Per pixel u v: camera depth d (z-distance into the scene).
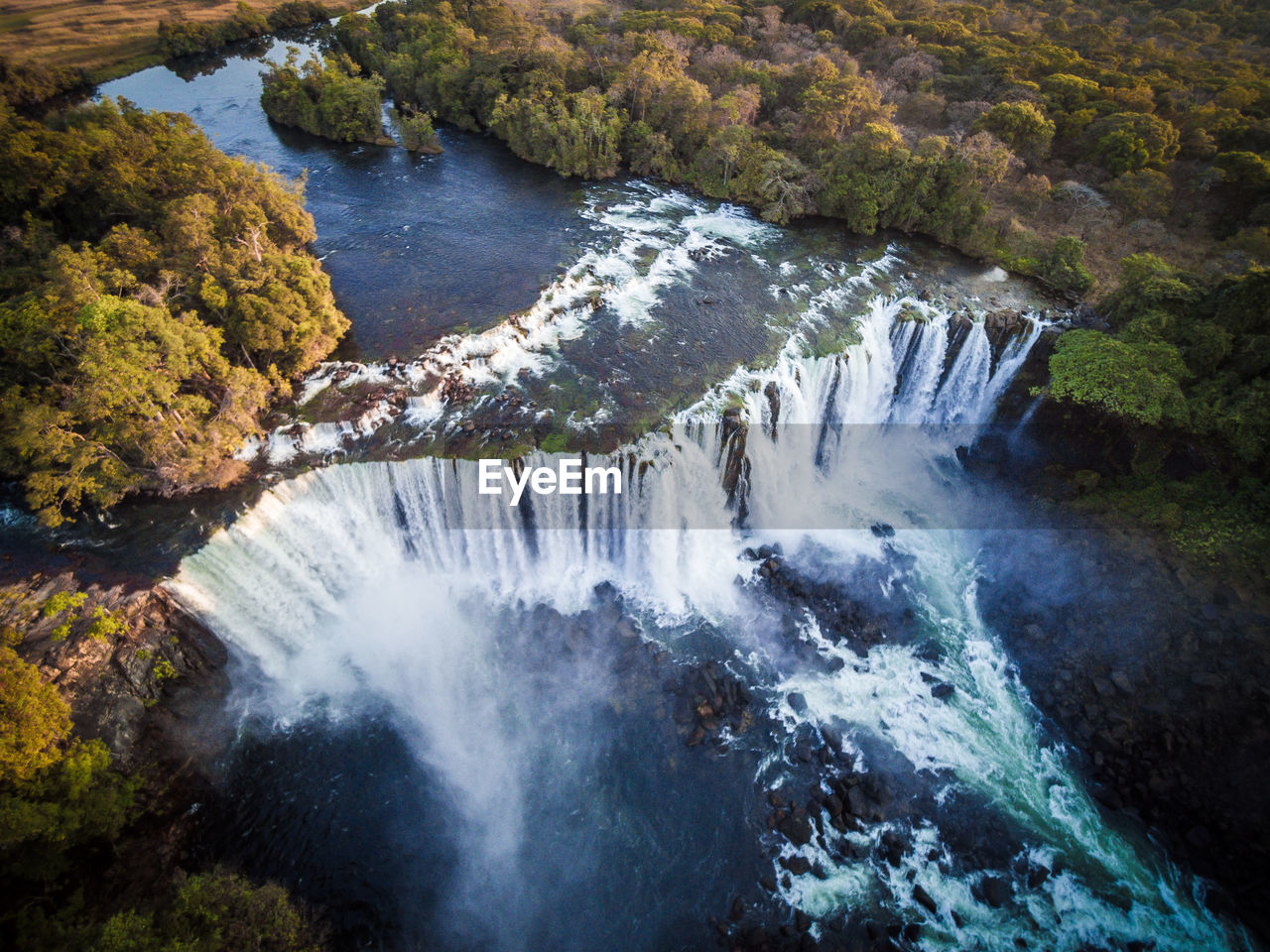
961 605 50.62
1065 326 60.88
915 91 98.44
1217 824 38.50
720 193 84.00
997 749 42.78
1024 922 35.94
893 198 74.62
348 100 96.38
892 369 63.44
